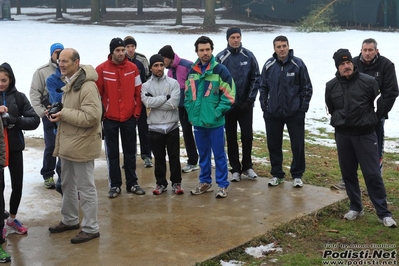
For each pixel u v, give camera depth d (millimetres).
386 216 5887
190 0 48875
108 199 6715
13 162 5496
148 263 4879
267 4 36625
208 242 5344
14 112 5516
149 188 7184
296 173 7145
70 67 5207
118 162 6832
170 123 6734
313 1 33844
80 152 5223
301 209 6266
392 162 9180
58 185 6605
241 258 5141
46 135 7156
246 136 7348
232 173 7484
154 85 6703
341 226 5914
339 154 6016
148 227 5750
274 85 6926
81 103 5164
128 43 7984
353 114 5738
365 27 32000
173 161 6852
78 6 48031
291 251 5312
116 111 6609
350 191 6086
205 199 6680
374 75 6496
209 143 6812
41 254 5105
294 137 7020
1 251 4934
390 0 31672
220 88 6543
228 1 40625
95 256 5035
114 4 48062
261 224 5809
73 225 5711
